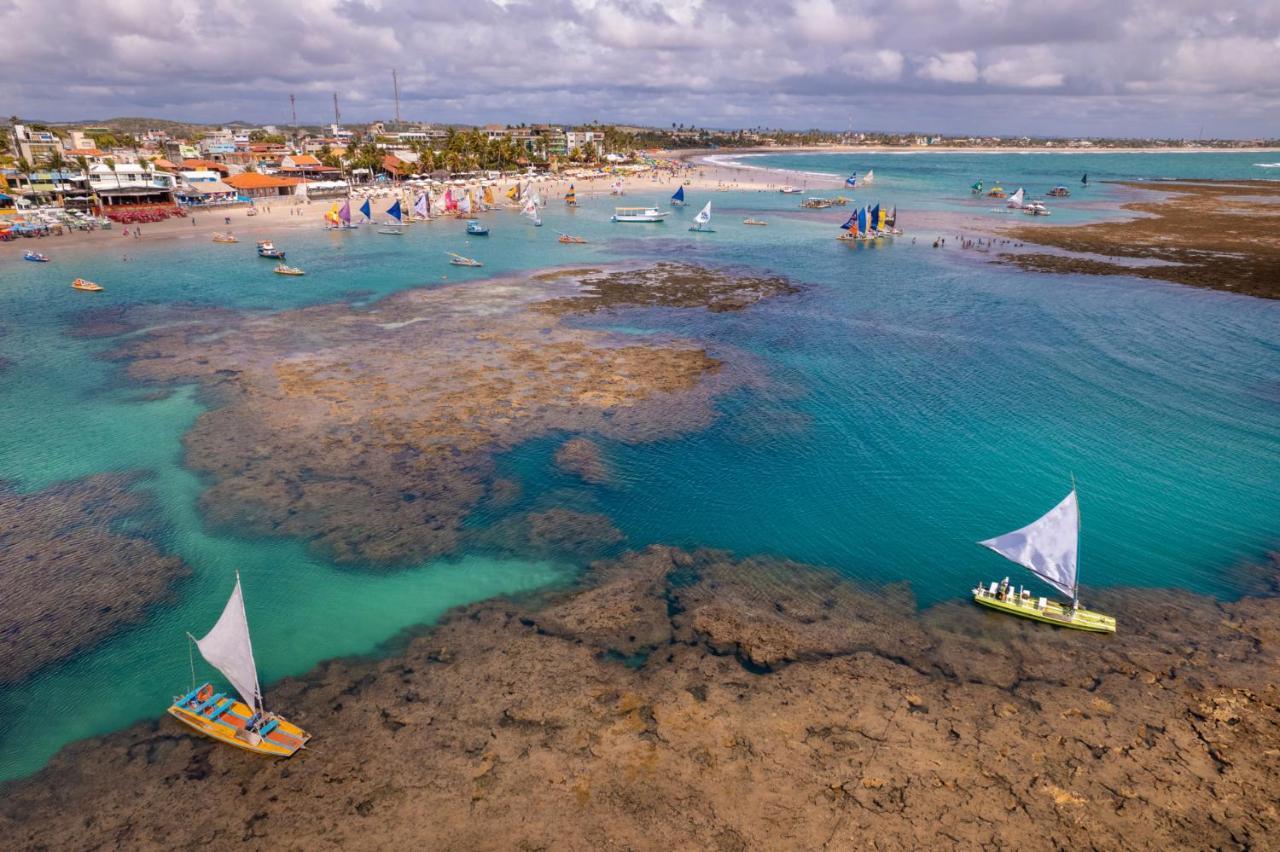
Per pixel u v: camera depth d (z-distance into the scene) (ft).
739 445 167.94
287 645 105.29
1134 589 118.62
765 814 78.13
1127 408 188.24
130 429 173.78
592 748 86.53
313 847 74.33
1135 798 79.71
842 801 79.61
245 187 609.42
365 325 256.73
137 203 523.70
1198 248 399.65
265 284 319.27
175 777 83.10
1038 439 171.42
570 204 621.72
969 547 131.13
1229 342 237.66
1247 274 330.75
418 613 112.27
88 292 301.02
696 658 102.12
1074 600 109.70
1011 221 522.47
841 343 241.35
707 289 317.42
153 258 372.99
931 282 330.75
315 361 218.18
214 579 120.47
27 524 135.74
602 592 116.98
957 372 214.48
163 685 98.17
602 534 133.49
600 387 199.52
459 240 442.91
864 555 128.36
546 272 350.43
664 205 634.43
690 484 151.02
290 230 470.39
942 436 173.37
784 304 292.81
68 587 118.11
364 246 418.92
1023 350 233.55
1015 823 76.89
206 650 85.56
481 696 94.99
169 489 147.54
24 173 506.07
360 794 80.59
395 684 97.40
